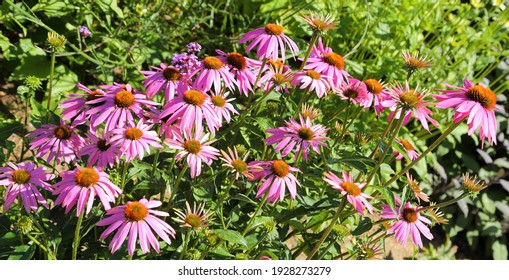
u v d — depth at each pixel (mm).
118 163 1240
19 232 1171
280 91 1412
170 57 1774
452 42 1859
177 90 1221
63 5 1663
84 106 1202
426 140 1999
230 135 1382
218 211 1249
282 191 1190
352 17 1851
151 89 1219
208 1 1926
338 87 1339
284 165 1197
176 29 1817
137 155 1195
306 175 1288
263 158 1367
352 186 1176
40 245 1153
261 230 1286
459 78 1884
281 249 1279
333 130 1406
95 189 1102
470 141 2072
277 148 1237
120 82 1725
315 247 1240
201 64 1237
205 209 1244
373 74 1829
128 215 1092
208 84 1221
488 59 1947
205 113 1186
